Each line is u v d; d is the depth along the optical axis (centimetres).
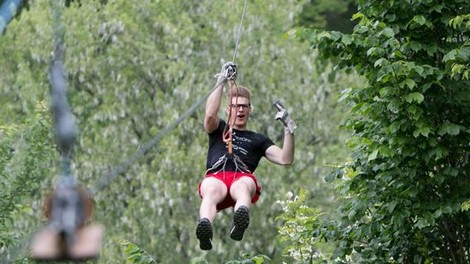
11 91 8244
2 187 4753
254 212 7906
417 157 3800
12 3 2364
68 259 1675
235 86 3453
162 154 8031
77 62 8300
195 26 8612
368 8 3928
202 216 3250
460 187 3869
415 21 3722
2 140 4847
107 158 8094
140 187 8144
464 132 3856
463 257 3959
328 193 7969
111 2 8544
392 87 3684
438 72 3703
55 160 4984
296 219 4594
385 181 3806
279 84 8488
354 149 3975
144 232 7919
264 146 3438
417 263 3947
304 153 8131
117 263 7381
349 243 4016
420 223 3734
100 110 8169
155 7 8562
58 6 1831
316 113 8456
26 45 8381
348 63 3897
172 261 7962
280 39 8581
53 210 1691
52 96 1728
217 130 3441
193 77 8206
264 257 3738
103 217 7994
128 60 8375
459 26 3778
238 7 8594
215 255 7838
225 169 3359
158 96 8231
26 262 4297
